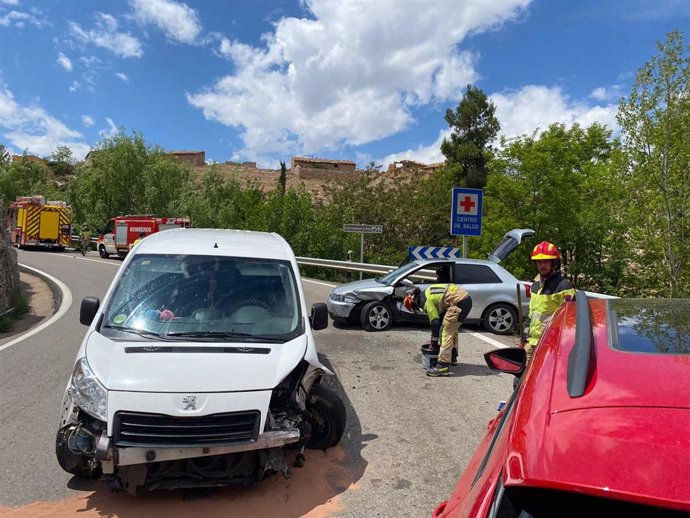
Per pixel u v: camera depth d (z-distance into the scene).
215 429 3.78
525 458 1.54
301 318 4.93
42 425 5.49
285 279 5.29
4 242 13.46
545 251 5.35
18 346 9.18
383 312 10.53
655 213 13.62
